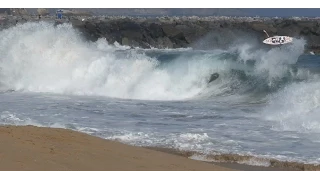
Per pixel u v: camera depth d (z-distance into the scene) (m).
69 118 23.72
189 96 34.44
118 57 38.53
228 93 34.34
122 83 36.16
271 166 14.96
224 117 24.31
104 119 23.56
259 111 25.83
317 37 96.62
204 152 16.69
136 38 103.12
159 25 103.56
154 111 26.56
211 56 37.34
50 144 14.83
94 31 106.50
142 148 15.46
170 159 14.02
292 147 17.55
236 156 16.03
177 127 21.47
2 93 35.00
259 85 33.91
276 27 99.31
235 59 36.25
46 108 27.06
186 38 99.25
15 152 13.66
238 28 100.88
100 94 35.34
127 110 26.84
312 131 20.23
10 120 22.70
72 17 145.75
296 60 35.72
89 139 15.93
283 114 23.84
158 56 39.47
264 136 19.47
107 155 13.94
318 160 15.67
